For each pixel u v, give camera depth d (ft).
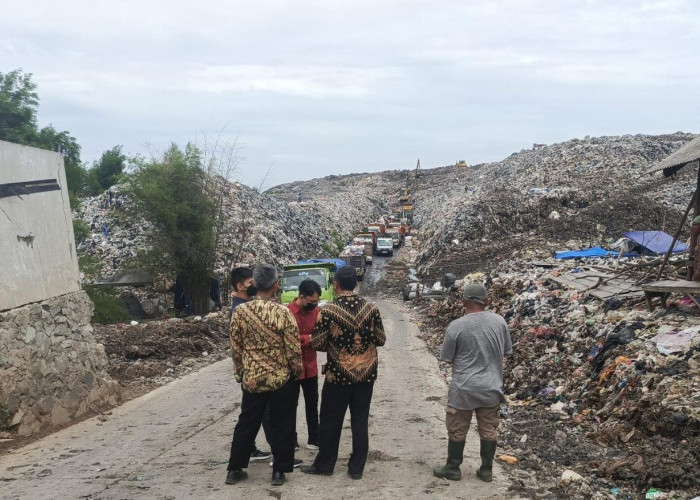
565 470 19.22
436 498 16.53
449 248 138.72
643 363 26.09
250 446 18.12
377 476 18.51
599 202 143.84
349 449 21.72
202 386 38.37
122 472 19.79
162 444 23.61
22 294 27.58
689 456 17.98
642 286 33.68
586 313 41.09
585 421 25.55
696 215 39.83
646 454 18.94
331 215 245.45
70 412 29.73
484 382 17.40
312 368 21.26
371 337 18.31
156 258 93.45
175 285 97.35
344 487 17.48
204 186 97.86
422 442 22.67
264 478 18.52
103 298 86.07
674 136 240.12
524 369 36.60
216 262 104.32
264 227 146.00
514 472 19.21
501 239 136.98
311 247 172.45
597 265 63.82
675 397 21.77
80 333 32.48
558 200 149.59
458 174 410.52
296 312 20.90
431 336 62.85
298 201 264.11
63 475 19.77
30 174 29.12
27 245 28.40
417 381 37.29
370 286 136.46
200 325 59.82
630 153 195.83
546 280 57.98
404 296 110.93
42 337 28.45
